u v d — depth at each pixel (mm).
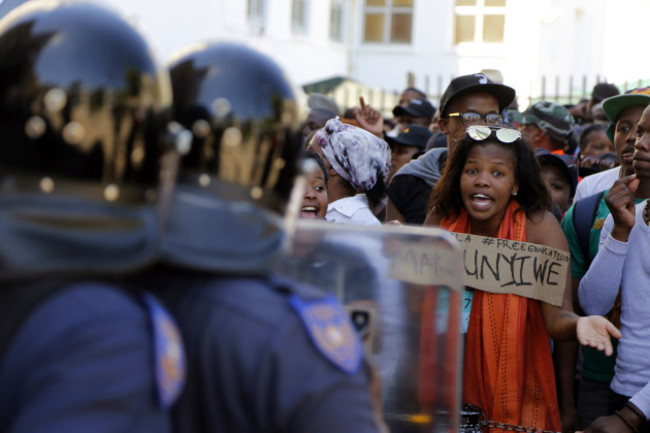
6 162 1091
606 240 3131
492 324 2871
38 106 1076
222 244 1224
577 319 2766
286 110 1299
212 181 1252
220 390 1171
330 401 1152
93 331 1023
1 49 1124
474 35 20188
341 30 20453
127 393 1013
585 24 22750
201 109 1262
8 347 1052
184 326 1208
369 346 1659
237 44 1331
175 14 13188
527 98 14961
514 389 2818
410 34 20453
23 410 999
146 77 1131
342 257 1674
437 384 1646
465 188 2994
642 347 3080
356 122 4949
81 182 1092
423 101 7168
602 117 7477
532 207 2994
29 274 1059
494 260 2920
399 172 4230
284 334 1169
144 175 1137
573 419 3260
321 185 3338
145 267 1213
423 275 1649
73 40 1100
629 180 3080
